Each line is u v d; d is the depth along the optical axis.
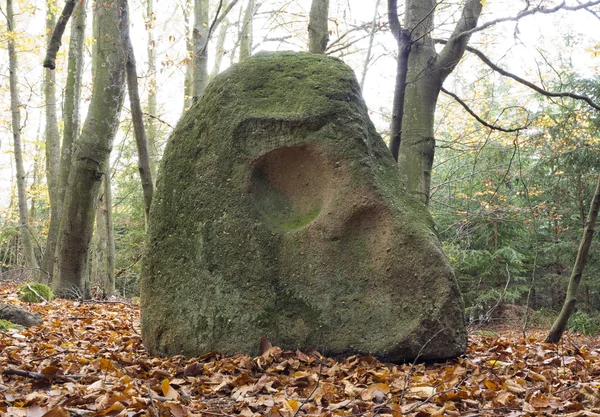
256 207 4.52
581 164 12.45
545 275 14.50
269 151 4.46
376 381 3.70
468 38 7.85
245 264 4.43
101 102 9.65
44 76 17.59
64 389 3.38
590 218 5.29
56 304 8.52
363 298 4.22
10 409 2.84
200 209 4.60
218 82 4.80
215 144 4.63
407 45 6.21
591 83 12.39
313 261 4.33
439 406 3.29
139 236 18.81
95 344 5.26
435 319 4.04
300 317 4.29
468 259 13.57
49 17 14.77
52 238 12.05
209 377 3.83
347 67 4.71
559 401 3.35
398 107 6.34
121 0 7.44
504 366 4.38
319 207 4.46
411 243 4.16
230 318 4.38
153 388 3.49
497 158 13.09
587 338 9.72
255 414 3.05
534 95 15.17
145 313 4.71
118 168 19.47
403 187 4.57
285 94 4.56
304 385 3.64
